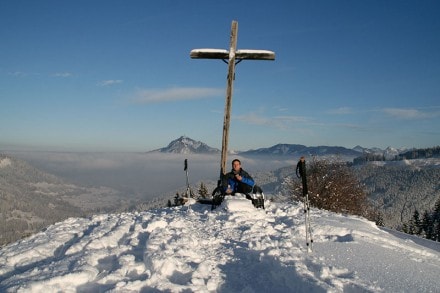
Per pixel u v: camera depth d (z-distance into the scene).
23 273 5.32
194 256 5.98
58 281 4.83
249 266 5.63
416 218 63.59
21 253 6.51
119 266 5.48
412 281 4.68
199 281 4.92
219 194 10.90
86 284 4.96
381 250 6.22
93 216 10.47
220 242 6.95
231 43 12.55
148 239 6.81
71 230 8.48
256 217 9.11
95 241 6.91
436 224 59.69
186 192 13.27
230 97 12.85
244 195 10.72
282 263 5.33
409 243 7.47
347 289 4.55
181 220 8.50
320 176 29.89
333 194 28.94
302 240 6.91
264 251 6.10
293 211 10.27
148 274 5.21
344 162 31.56
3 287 4.74
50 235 8.07
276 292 4.80
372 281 4.66
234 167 11.18
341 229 7.54
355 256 5.78
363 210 31.89
